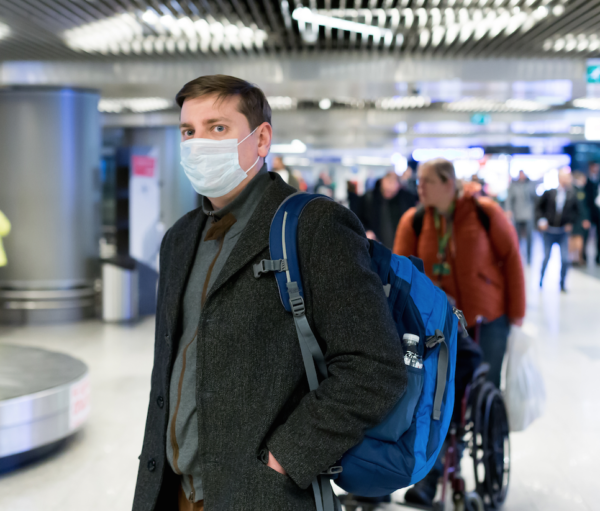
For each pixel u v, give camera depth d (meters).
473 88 9.22
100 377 5.81
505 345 3.36
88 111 8.80
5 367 4.33
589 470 3.80
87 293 8.83
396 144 24.48
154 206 9.66
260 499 1.22
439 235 3.38
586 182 15.63
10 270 8.48
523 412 3.29
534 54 8.45
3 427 3.60
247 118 1.42
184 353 1.41
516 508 3.29
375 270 1.48
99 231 9.08
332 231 1.29
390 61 8.62
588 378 5.84
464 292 3.29
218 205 1.51
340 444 1.21
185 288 1.48
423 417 1.36
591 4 5.99
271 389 1.28
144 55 8.25
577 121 15.72
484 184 18.06
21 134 8.45
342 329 1.24
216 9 6.36
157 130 12.29
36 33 7.02
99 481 3.61
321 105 14.45
